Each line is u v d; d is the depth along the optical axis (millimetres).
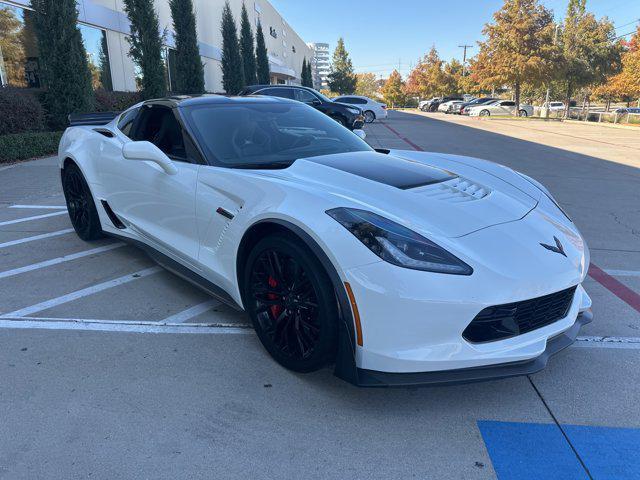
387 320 1987
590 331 2949
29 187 6816
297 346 2393
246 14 28172
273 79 43188
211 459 1891
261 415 2150
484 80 37719
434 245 2062
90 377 2410
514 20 34938
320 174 2631
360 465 1877
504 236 2238
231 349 2684
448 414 2186
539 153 11789
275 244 2301
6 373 2436
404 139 14234
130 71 16281
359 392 2326
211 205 2711
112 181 3707
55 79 10422
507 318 2086
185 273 3092
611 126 25531
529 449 1976
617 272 3967
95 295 3357
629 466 1891
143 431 2037
